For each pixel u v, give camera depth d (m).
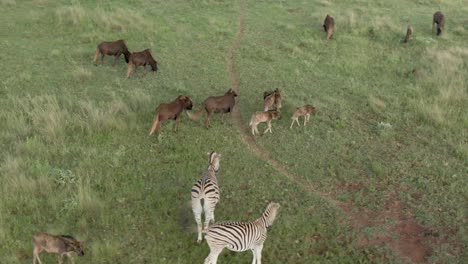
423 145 14.48
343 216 11.18
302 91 18.08
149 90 17.83
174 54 21.55
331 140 14.73
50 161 12.93
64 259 9.55
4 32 23.25
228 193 11.94
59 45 22.09
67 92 17.25
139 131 14.71
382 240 10.45
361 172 13.09
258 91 18.16
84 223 10.38
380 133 15.09
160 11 27.66
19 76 18.34
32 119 15.02
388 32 24.62
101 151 13.56
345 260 9.77
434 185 12.41
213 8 29.02
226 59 21.30
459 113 16.31
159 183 12.18
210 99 14.91
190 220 10.81
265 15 27.97
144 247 9.96
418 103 16.83
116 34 23.52
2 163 12.56
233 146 14.26
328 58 21.58
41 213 10.79
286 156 13.82
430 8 29.48
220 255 9.81
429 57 21.34
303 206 11.48
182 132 14.90
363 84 19.02
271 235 10.38
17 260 9.28
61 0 28.78
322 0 30.97
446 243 10.35
